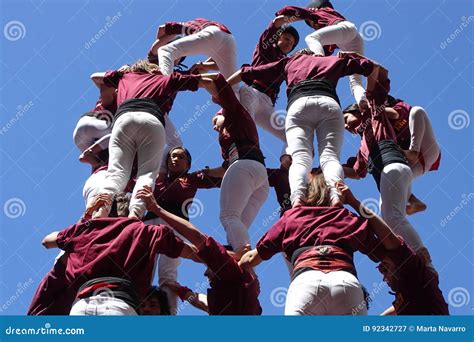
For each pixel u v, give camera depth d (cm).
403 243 799
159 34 1127
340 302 727
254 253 797
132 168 927
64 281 802
